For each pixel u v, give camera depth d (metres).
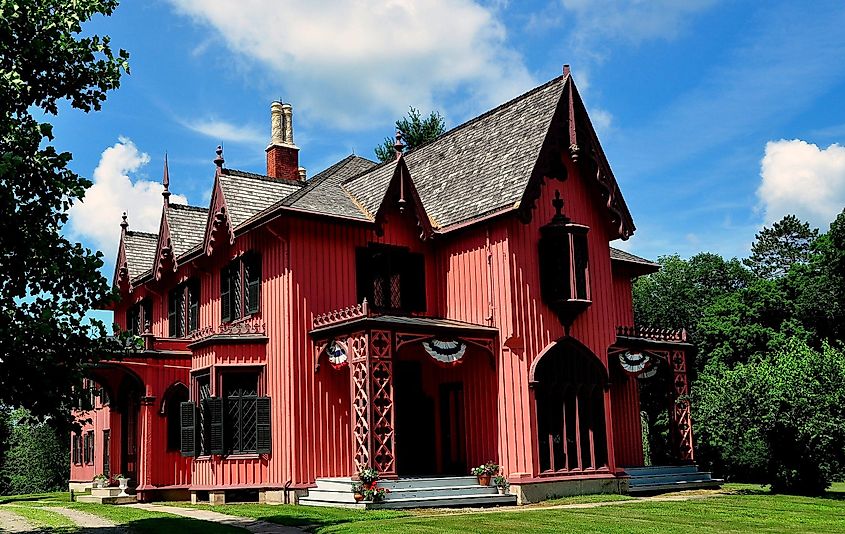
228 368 22.81
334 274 23.33
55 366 12.62
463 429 23.75
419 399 24.56
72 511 21.45
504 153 24.53
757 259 66.19
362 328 20.77
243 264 25.03
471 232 24.03
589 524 16.39
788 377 22.80
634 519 17.22
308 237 23.09
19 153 12.48
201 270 27.73
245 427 22.84
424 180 27.55
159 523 17.38
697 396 25.31
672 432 27.41
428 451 24.41
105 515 19.95
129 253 34.25
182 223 29.41
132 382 27.83
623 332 26.31
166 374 25.56
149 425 25.06
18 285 12.62
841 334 43.41
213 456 22.36
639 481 24.94
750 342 42.44
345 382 23.05
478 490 21.50
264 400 22.86
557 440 22.89
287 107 33.22
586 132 24.91
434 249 25.34
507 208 22.44
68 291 12.77
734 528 15.88
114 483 27.69
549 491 22.20
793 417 22.56
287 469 21.89
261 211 25.16
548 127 23.52
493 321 23.00
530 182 22.70
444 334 21.86
